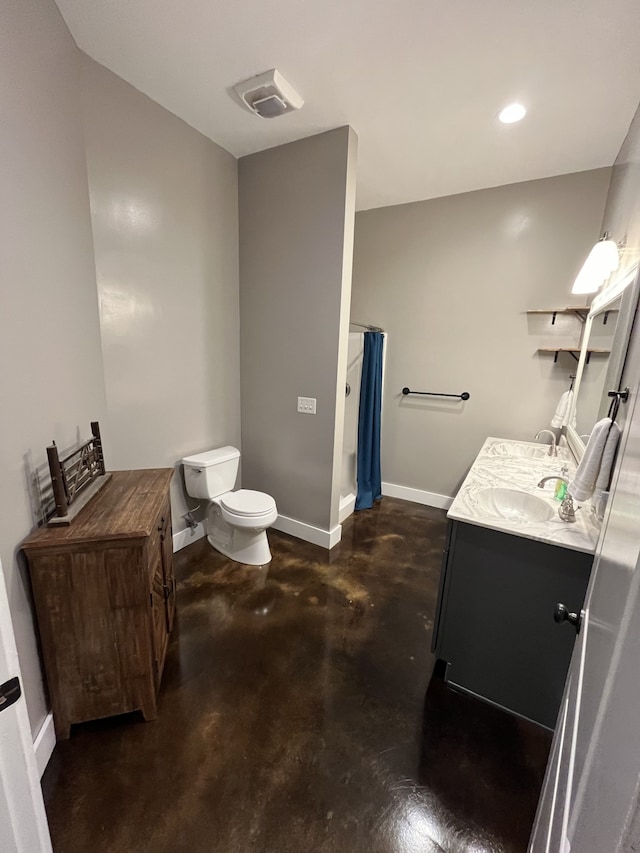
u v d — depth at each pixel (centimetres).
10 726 63
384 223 333
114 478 174
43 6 134
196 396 255
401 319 340
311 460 267
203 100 198
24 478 121
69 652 128
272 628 190
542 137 218
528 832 112
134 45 161
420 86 179
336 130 216
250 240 263
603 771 39
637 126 178
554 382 288
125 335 204
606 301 197
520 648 144
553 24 141
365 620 197
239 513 231
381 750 133
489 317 304
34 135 129
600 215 256
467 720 146
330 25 146
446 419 335
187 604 206
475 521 144
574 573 131
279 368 268
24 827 66
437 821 114
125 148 189
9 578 112
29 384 124
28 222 125
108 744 133
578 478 140
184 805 116
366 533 293
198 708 147
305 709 148
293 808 116
